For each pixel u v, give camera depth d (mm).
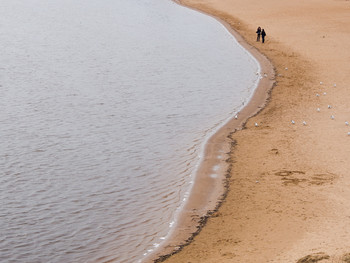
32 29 67438
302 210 21281
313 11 81000
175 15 82938
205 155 28406
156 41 61875
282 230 19688
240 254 18109
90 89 41219
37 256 19359
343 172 25062
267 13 81188
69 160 27781
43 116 34438
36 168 26625
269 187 23906
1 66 47375
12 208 22656
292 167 26016
